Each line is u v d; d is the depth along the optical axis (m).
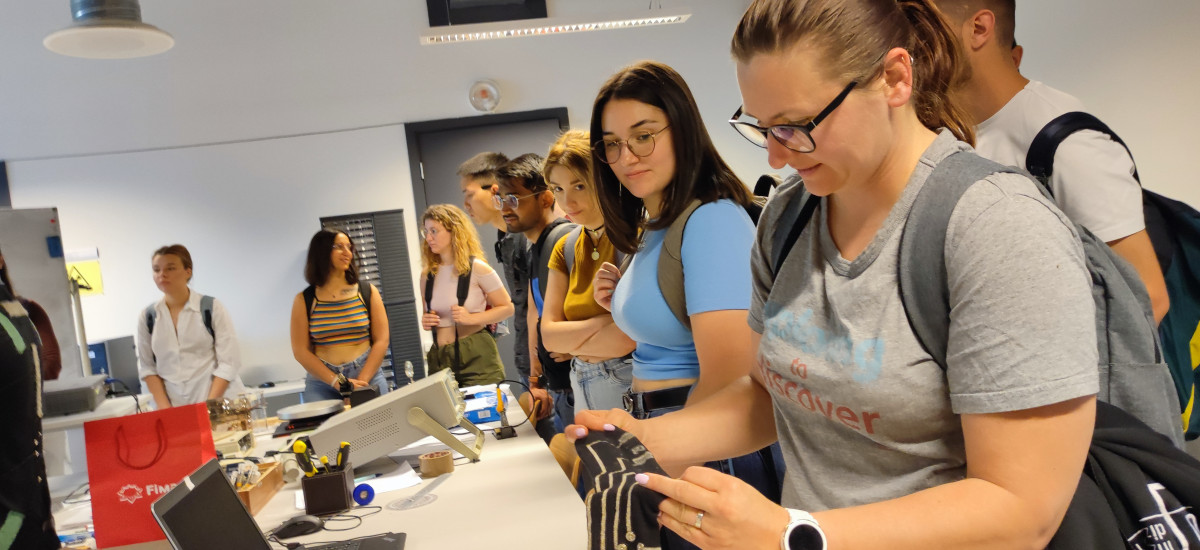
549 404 2.57
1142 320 0.97
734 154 5.66
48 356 2.55
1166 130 3.37
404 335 5.32
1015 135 1.48
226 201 5.23
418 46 5.39
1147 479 0.79
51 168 5.07
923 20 0.85
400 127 5.39
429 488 1.81
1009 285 0.69
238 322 5.25
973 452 0.74
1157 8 3.30
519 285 3.33
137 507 1.51
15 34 5.01
